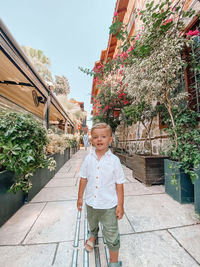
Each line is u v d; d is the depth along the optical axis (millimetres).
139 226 1472
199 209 1655
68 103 14742
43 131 2322
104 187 1005
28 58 3072
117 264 953
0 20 2033
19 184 1792
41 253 1146
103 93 4832
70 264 1046
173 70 1838
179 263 1037
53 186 2791
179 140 2049
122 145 7039
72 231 1421
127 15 5516
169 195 2217
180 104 2404
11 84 4738
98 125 1039
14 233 1384
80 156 8031
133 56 2537
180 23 1953
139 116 3365
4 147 1621
